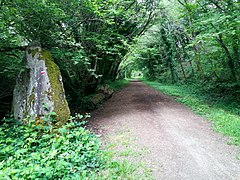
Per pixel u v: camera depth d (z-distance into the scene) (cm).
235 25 757
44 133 482
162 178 354
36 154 368
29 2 519
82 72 1091
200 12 1022
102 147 502
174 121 710
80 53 764
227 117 693
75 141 468
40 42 688
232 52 1057
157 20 1734
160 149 473
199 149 471
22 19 599
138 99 1197
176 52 2141
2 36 620
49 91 546
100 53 1012
